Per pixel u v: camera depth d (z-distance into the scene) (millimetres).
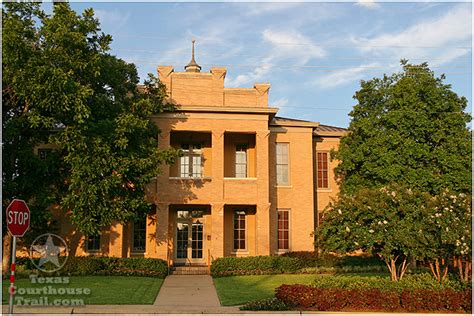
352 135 30875
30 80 21094
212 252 28766
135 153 24203
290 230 31656
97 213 23125
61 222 29641
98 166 22688
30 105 22500
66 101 21250
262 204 29438
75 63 22391
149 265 26641
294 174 32125
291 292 17375
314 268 28328
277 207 31703
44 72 20953
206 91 29859
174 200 28906
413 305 16938
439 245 18688
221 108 29422
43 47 22922
